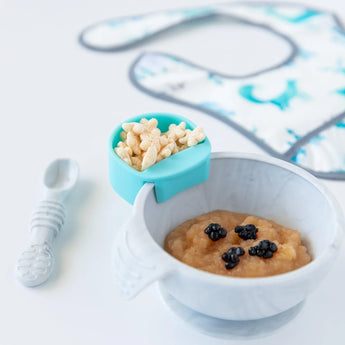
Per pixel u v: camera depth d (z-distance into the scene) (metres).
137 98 0.58
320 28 0.69
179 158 0.40
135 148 0.41
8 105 0.57
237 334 0.36
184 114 0.55
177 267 0.33
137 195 0.38
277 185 0.41
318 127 0.53
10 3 0.75
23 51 0.66
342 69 0.61
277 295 0.33
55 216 0.42
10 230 0.43
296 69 0.61
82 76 0.62
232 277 0.34
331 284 0.40
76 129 0.54
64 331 0.37
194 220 0.41
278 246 0.37
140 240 0.34
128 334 0.37
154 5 0.75
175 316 0.38
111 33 0.68
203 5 0.75
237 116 0.54
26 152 0.51
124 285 0.34
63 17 0.73
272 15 0.71
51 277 0.40
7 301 0.38
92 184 0.47
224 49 0.66
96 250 0.42
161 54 0.65
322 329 0.37
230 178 0.42
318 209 0.38
